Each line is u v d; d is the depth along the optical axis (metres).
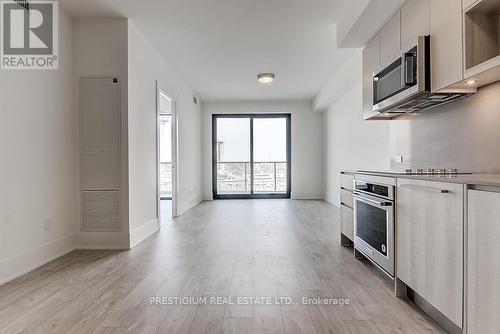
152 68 4.21
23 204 2.68
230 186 8.08
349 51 4.45
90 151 3.45
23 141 2.69
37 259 2.82
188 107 6.34
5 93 2.51
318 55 4.61
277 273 2.58
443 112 2.53
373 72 3.10
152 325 1.75
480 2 1.67
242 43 4.14
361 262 2.85
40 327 1.73
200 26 3.64
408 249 1.96
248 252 3.19
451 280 1.54
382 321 1.79
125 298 2.11
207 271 2.63
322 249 3.29
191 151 6.62
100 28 3.44
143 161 3.88
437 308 1.66
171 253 3.19
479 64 1.68
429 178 1.73
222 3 3.13
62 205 3.23
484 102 2.07
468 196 1.42
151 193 4.12
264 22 3.54
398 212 2.10
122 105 3.44
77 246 3.43
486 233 1.31
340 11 3.28
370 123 4.55
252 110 7.85
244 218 5.18
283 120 8.08
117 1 3.09
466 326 1.44
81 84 3.45
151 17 3.42
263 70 5.32
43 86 2.96
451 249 1.54
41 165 2.91
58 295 2.16
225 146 8.05
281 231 4.17
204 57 4.66
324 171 7.73
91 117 3.45
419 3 2.23
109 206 3.45
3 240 2.46
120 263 2.88
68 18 3.35
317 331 1.68
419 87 2.13
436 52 2.04
